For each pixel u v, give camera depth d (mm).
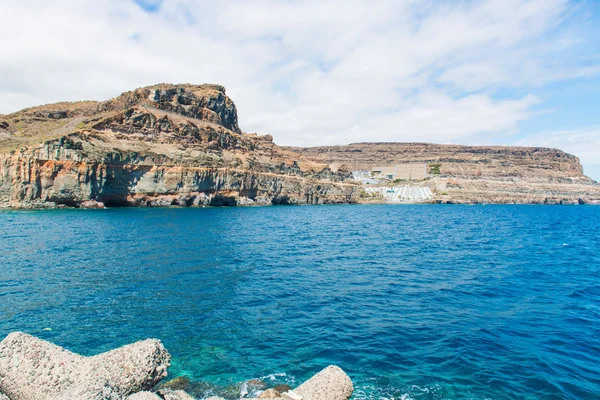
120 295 18703
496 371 11648
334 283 22297
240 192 120750
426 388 10648
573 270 27562
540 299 19484
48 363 6426
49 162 79500
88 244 34594
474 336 14266
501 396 10312
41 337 13352
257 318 15938
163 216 68938
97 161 84812
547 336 14391
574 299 19547
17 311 16047
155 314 16109
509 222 82875
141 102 122812
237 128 166250
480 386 10797
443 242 44125
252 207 117562
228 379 11023
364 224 69500
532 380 11148
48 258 27703
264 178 133250
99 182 85438
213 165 110562
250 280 22438
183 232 45750
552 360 12414
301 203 155625
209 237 41906
